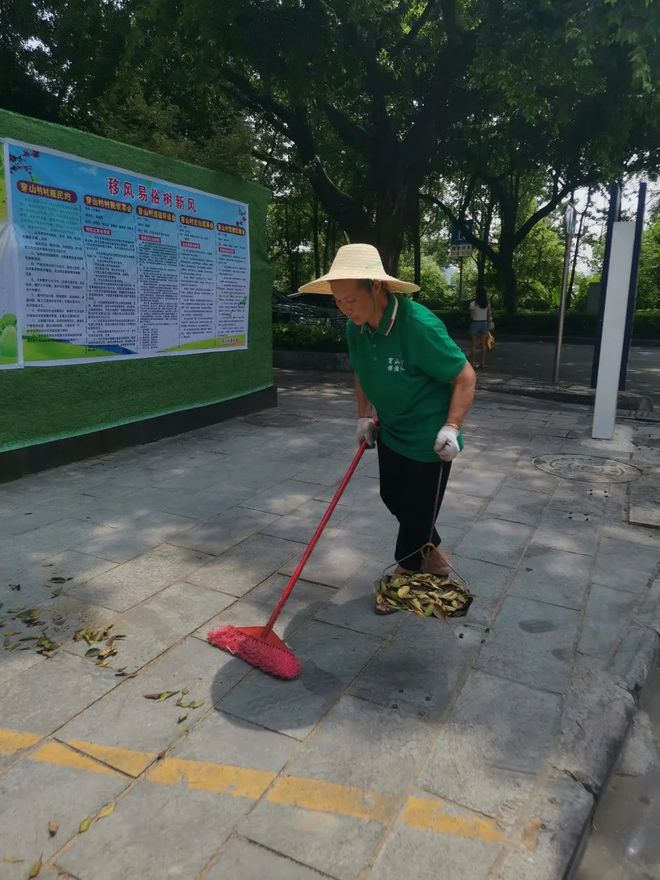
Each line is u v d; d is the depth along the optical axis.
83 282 5.25
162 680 2.52
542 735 2.27
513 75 8.85
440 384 2.79
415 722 2.32
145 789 1.98
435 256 42.56
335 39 10.68
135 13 9.27
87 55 10.55
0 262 4.58
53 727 2.24
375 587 3.34
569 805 1.96
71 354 5.26
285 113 12.73
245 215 7.08
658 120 10.42
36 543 3.78
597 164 12.88
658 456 6.14
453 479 5.25
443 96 12.23
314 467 5.51
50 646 2.71
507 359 14.77
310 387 10.25
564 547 3.91
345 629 2.93
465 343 19.81
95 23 10.06
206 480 5.08
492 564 3.66
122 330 5.71
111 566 3.50
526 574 3.54
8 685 2.46
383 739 2.23
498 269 24.77
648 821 2.07
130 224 5.60
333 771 2.08
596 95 10.91
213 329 6.86
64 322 5.15
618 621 3.07
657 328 20.70
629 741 2.41
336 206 14.05
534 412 8.34
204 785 2.01
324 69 10.85
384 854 1.78
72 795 1.95
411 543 3.03
